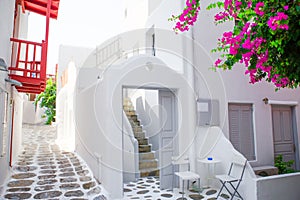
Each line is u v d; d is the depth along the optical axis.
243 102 5.42
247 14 2.44
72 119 8.09
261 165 5.38
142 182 5.32
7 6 4.28
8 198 3.80
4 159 4.37
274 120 5.84
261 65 2.47
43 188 4.31
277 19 2.02
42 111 15.86
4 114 4.20
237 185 3.96
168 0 5.84
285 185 3.91
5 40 4.16
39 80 4.90
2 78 3.94
